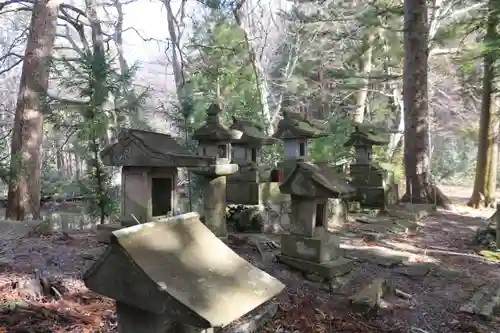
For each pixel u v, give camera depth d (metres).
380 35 14.98
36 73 8.55
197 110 8.94
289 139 7.20
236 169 5.36
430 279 5.05
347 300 3.99
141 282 1.65
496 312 4.11
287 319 3.43
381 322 3.63
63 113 7.88
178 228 2.03
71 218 8.83
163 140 4.48
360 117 17.20
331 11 14.68
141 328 1.77
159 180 4.61
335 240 4.71
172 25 12.99
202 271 1.80
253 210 6.43
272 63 17.56
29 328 2.77
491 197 12.39
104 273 1.76
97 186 6.64
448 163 22.42
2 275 3.64
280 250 5.14
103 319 3.01
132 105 7.77
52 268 3.93
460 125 21.59
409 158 11.07
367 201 9.27
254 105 12.10
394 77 12.38
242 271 1.93
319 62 17.41
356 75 13.26
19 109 8.59
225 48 11.39
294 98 16.53
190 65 12.65
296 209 4.64
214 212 5.21
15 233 5.24
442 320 3.83
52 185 12.41
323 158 10.35
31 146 8.52
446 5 13.71
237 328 2.98
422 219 9.62
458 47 13.51
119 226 5.01
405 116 11.10
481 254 6.37
